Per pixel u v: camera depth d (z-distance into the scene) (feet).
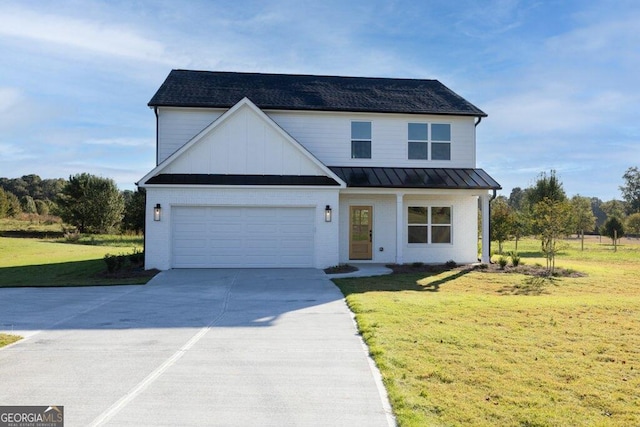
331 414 13.92
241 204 52.90
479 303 31.89
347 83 69.26
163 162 52.39
